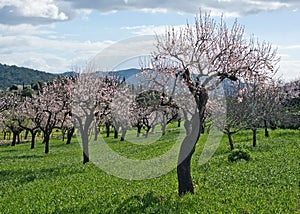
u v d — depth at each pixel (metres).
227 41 20.83
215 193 19.59
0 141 102.00
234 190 20.22
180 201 18.03
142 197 19.41
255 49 21.92
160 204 17.70
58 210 17.83
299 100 84.94
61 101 58.03
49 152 58.00
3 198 22.09
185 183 19.78
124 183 24.41
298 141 46.59
